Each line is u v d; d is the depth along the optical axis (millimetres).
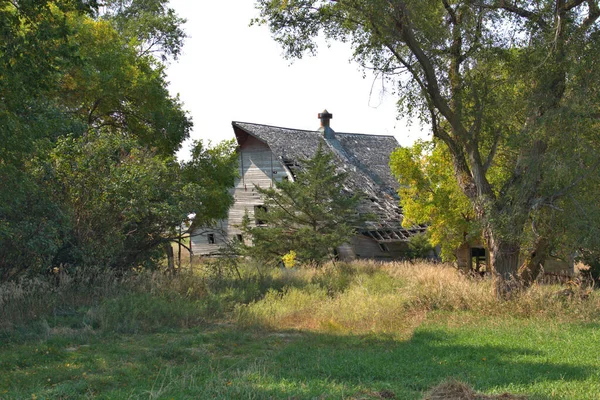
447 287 17625
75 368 9805
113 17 32188
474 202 17578
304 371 9602
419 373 9438
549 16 15820
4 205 13922
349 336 13562
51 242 15102
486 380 8727
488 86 16984
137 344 12328
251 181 43781
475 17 16328
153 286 17172
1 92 12227
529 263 17500
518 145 16219
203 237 45812
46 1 11898
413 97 17938
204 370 9766
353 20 16922
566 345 11516
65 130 18797
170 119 27734
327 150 44594
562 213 15867
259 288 20750
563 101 15656
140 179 18406
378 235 38219
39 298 15188
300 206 32969
